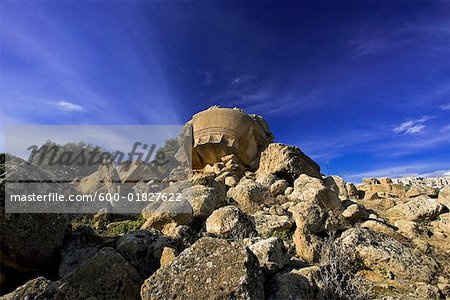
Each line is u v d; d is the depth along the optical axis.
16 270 6.43
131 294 5.40
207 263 5.03
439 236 9.16
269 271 5.89
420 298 6.15
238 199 11.23
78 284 5.23
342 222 8.89
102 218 10.43
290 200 11.39
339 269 6.77
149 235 7.18
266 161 16.67
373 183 18.48
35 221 6.49
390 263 7.05
